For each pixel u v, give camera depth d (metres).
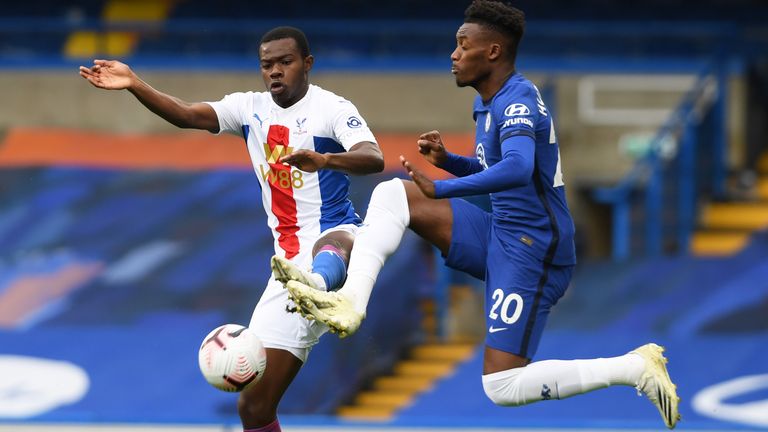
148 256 54.62
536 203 19.70
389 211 19.59
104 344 47.25
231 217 57.38
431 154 20.23
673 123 56.47
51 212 58.78
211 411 43.00
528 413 42.34
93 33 70.56
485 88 19.67
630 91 64.25
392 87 67.06
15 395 44.16
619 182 63.94
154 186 60.62
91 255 55.06
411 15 76.19
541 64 64.81
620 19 74.00
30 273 53.88
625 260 51.91
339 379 46.09
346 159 18.38
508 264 19.78
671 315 47.22
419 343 50.31
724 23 72.69
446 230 20.03
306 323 20.66
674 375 43.31
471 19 19.66
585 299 49.34
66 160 63.47
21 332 48.16
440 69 66.94
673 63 64.19
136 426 40.19
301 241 20.39
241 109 20.44
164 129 68.38
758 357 43.75
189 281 52.34
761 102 63.12
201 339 47.41
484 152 19.64
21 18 79.62
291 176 20.22
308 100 20.17
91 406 43.56
